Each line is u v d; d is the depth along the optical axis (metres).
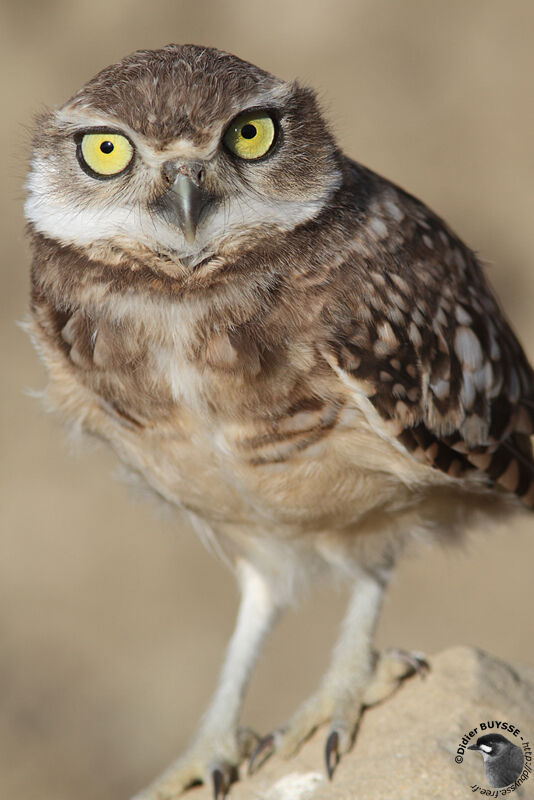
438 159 24.89
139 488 9.31
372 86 26.06
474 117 25.53
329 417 7.66
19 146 8.40
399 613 19.39
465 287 8.69
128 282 7.54
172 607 20.12
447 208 24.14
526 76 26.22
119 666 19.55
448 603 19.52
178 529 9.98
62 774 18.20
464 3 27.41
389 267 7.91
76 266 7.64
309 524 8.49
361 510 8.33
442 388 8.14
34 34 27.34
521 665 8.29
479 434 8.45
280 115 7.48
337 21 27.16
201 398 7.61
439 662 8.38
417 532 8.80
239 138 7.41
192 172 7.24
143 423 7.95
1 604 20.23
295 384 7.54
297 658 19.11
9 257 23.86
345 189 7.87
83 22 27.39
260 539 8.98
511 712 7.74
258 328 7.47
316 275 7.55
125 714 19.00
